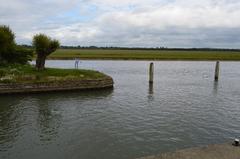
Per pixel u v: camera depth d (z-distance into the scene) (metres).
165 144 16.50
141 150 15.56
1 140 17.34
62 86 35.72
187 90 39.84
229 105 28.88
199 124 20.98
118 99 31.83
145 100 31.36
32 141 17.19
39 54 38.91
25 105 27.80
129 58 123.81
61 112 24.92
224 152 6.77
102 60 119.81
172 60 126.31
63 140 17.36
